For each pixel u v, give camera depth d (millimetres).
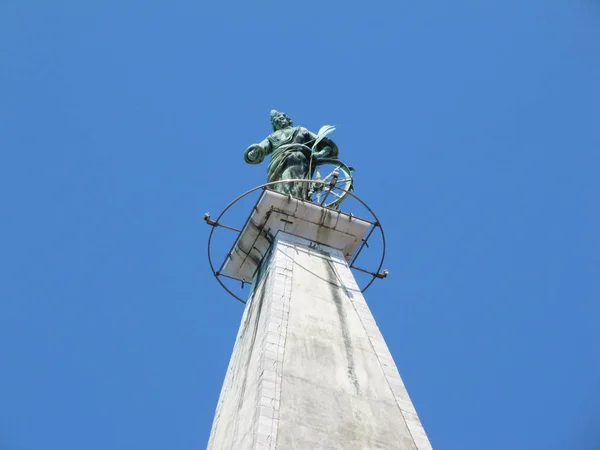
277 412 21672
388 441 21938
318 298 26484
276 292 26062
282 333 24500
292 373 23141
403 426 22578
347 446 21375
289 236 28703
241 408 23109
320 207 28969
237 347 27125
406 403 23406
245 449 21062
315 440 21203
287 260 27625
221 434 23609
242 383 24234
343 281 27672
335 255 28797
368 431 22031
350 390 23188
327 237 29109
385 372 24281
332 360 24078
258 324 25844
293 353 23891
